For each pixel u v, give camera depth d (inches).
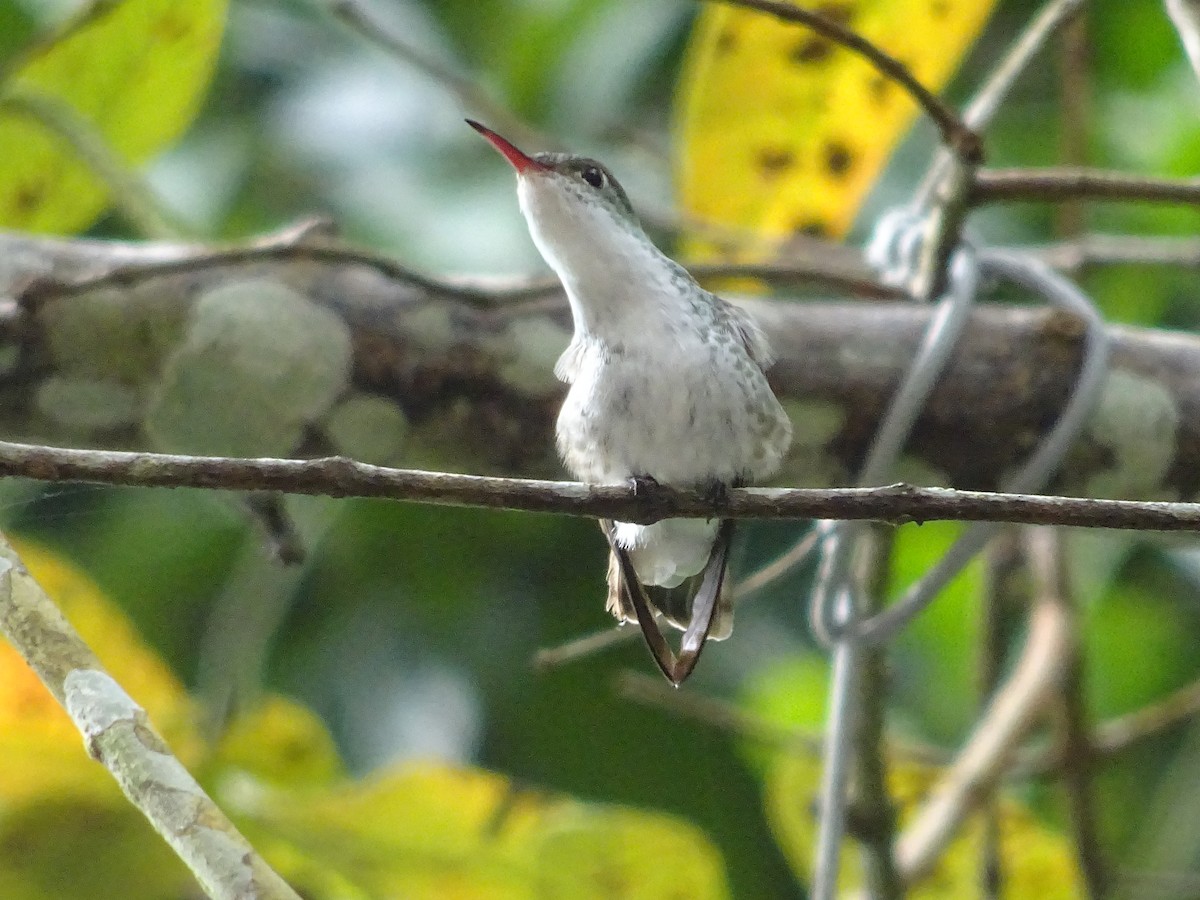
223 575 351.9
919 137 374.6
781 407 225.3
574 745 342.3
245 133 352.8
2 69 255.4
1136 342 245.4
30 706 268.5
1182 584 377.1
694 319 216.4
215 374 226.8
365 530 350.3
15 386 225.3
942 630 374.0
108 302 225.3
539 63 358.9
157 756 150.0
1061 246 299.3
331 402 229.3
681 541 211.8
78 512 324.8
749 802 346.9
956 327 227.1
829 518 164.1
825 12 270.5
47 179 289.4
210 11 278.1
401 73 356.5
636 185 353.1
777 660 352.8
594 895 275.7
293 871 273.0
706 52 275.9
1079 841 300.5
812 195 293.9
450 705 339.3
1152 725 307.1
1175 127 352.2
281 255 224.2
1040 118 367.6
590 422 214.1
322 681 342.3
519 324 233.1
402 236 338.0
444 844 267.0
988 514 159.8
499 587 350.3
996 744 303.1
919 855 295.4
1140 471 240.5
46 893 258.5
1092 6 356.2
